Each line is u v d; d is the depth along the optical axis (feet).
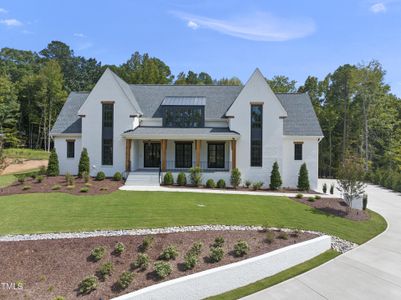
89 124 87.30
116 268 32.50
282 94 103.65
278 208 57.31
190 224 44.21
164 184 79.00
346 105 163.94
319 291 29.32
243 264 32.30
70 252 35.29
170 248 34.78
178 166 93.81
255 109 87.15
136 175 79.71
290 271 35.09
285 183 88.84
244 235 40.42
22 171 108.17
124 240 37.73
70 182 71.10
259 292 29.63
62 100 194.08
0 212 49.01
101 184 74.28
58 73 195.31
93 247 36.22
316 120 93.09
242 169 86.43
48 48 289.74
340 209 60.59
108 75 87.71
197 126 90.53
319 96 181.88
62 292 29.35
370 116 152.76
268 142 86.43
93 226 42.73
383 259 37.65
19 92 190.39
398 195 90.79
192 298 29.43
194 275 29.99
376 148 157.38
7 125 170.09
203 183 82.58
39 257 34.50
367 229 50.85
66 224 43.50
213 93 100.94
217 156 93.71
